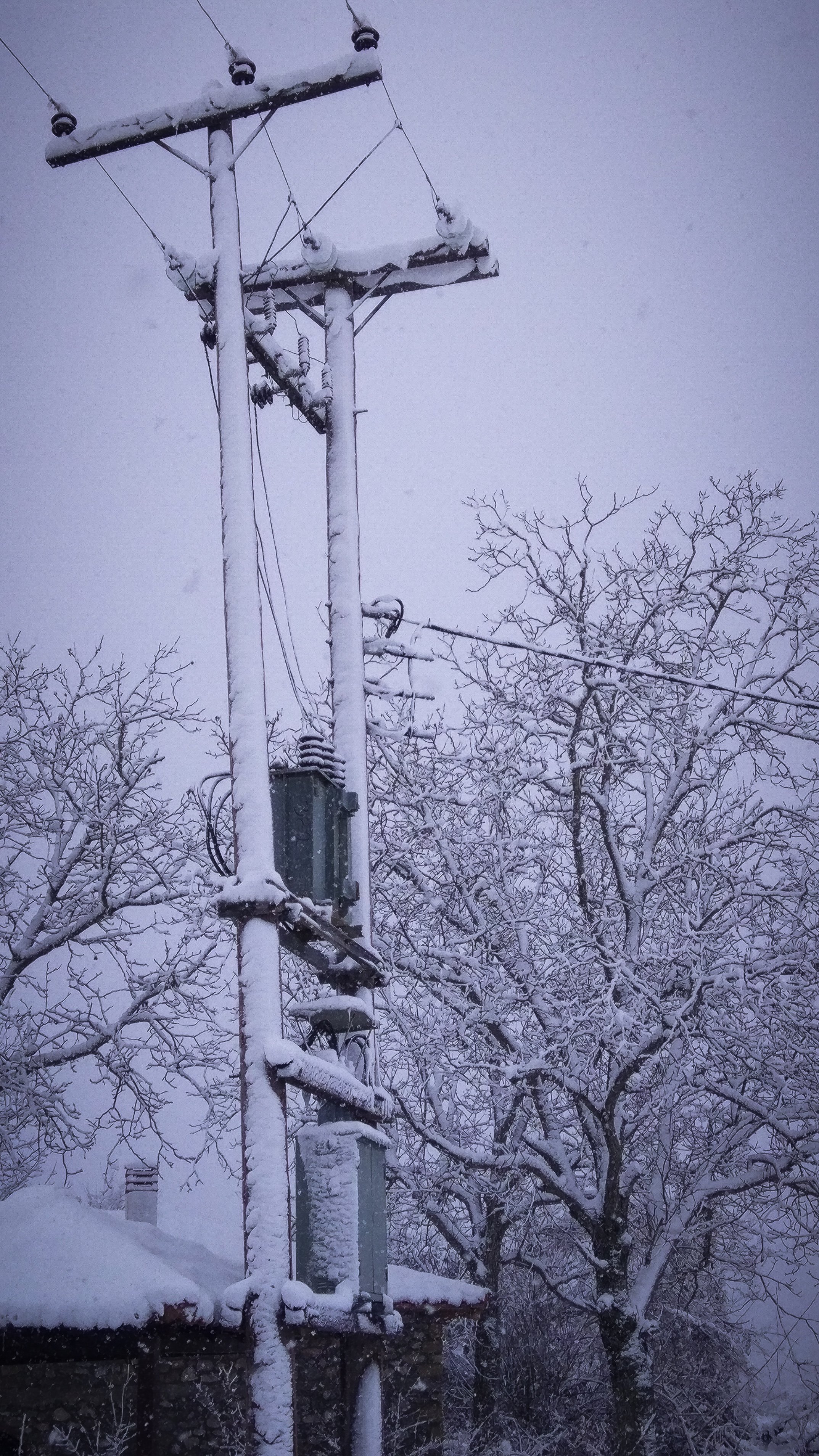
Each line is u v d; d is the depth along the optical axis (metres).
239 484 7.40
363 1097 7.53
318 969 8.12
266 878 6.62
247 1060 6.39
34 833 17.09
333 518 9.59
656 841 14.73
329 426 9.85
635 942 13.45
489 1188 13.98
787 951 13.33
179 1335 8.84
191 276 8.48
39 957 16.61
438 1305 11.39
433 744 15.37
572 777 13.73
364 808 8.71
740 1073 13.08
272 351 9.20
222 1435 9.61
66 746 17.39
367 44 8.15
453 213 9.89
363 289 10.48
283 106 8.20
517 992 13.61
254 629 7.12
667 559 15.86
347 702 9.07
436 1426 12.20
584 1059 12.88
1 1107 15.23
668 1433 15.18
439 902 14.62
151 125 8.27
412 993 14.63
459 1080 14.91
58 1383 9.25
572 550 15.52
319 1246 7.14
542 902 14.45
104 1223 9.59
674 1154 14.59
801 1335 14.66
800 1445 16.55
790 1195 13.53
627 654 14.90
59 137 8.39
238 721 6.94
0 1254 9.16
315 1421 10.93
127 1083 15.62
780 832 14.08
